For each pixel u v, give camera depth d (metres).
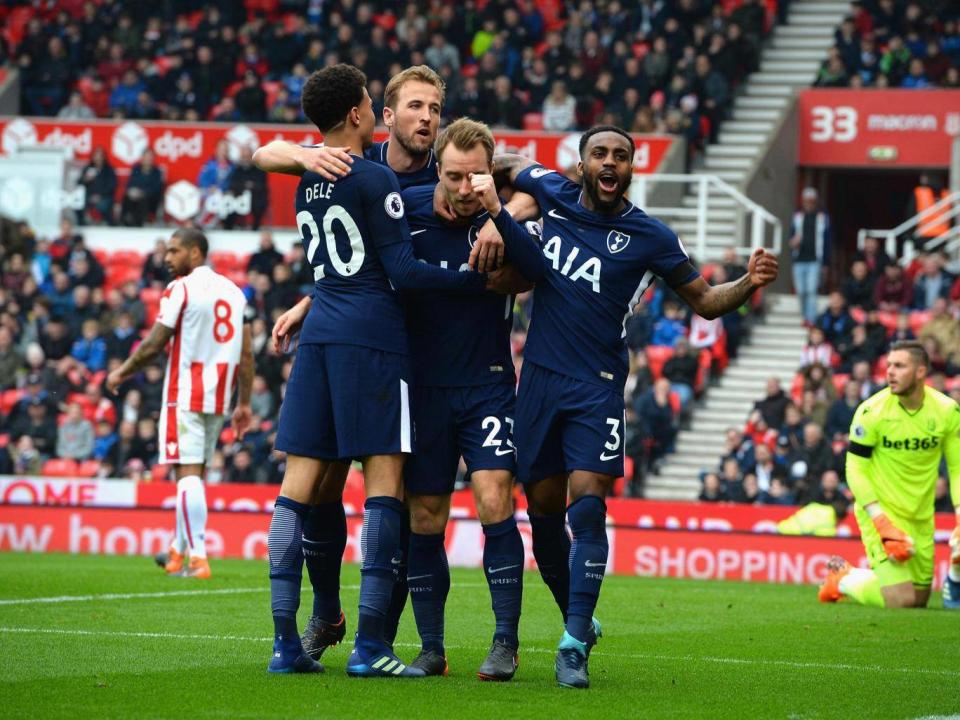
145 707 18.33
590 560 20.97
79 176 79.38
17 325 69.75
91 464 61.81
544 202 22.41
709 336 64.38
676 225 74.69
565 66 81.38
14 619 27.88
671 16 82.50
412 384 21.67
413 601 22.09
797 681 22.30
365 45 85.38
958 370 59.41
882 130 80.00
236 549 52.00
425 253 21.88
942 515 47.53
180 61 87.94
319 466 21.53
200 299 35.88
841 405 55.75
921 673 23.61
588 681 20.97
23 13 96.19
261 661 22.66
